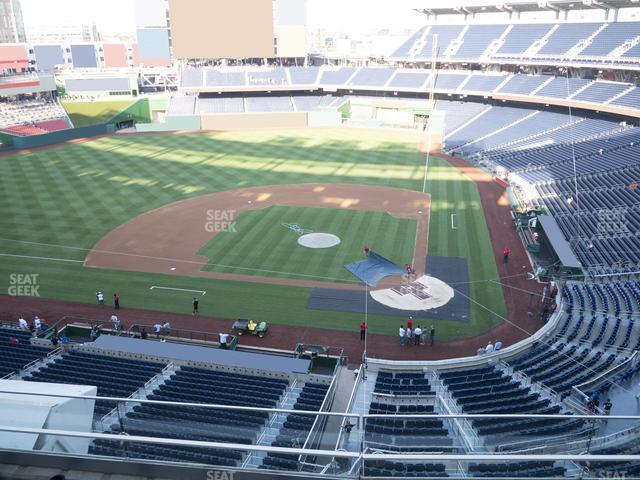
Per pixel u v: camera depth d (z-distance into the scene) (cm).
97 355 2486
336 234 4269
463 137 7756
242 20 8975
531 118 7919
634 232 4075
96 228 4338
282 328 3002
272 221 4522
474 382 2273
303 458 867
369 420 991
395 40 11088
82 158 6619
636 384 2055
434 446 977
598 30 7781
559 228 4175
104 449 751
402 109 9219
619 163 5494
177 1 8656
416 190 5491
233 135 8250
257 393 2089
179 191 5319
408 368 2597
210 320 3081
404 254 3931
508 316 3123
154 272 3619
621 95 6800
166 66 11181
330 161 6662
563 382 2217
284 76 9706
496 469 841
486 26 9350
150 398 2000
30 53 11719
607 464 855
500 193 5428
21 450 719
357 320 3086
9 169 6072
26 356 2500
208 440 1036
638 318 2892
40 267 3662
